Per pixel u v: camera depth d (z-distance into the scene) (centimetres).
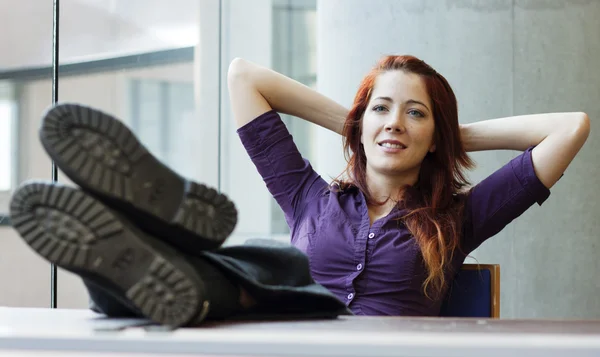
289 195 216
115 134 115
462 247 206
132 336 105
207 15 831
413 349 100
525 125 219
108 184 113
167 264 113
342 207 206
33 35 936
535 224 305
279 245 146
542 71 307
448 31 308
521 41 308
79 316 135
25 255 795
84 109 114
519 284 304
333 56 326
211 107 882
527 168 208
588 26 309
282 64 805
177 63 854
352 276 195
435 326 126
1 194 903
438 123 211
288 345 102
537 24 308
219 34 830
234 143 877
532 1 309
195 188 121
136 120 1001
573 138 211
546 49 308
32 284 791
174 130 945
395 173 206
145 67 826
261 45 811
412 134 204
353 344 101
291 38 802
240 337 104
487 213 207
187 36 836
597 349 99
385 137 203
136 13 812
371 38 316
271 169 217
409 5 311
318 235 202
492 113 306
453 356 100
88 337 106
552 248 304
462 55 307
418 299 194
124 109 1009
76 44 735
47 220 111
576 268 303
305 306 140
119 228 112
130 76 995
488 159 299
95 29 753
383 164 203
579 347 99
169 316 113
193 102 895
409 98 205
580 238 304
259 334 108
